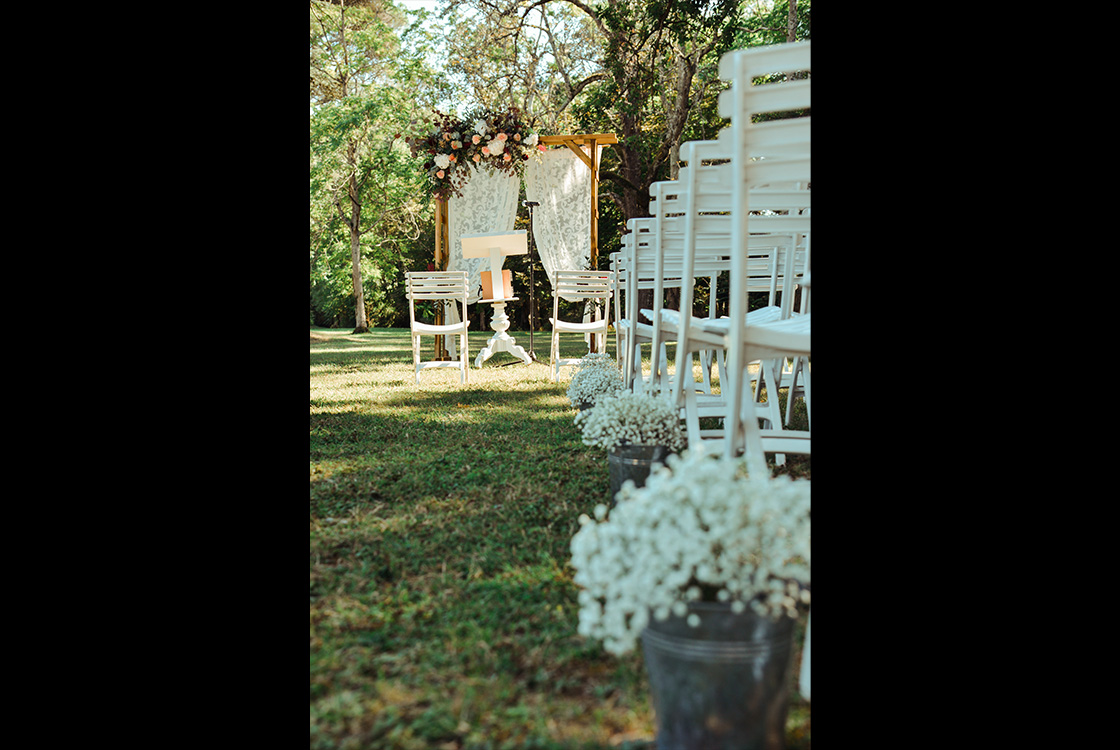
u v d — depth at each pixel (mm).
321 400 4445
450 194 7285
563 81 13203
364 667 1328
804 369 3127
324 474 2584
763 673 983
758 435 1403
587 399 3512
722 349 1869
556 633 1413
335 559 1829
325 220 18844
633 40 11906
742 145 1318
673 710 1010
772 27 13000
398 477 2566
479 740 1112
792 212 2713
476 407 4105
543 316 18266
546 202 8109
